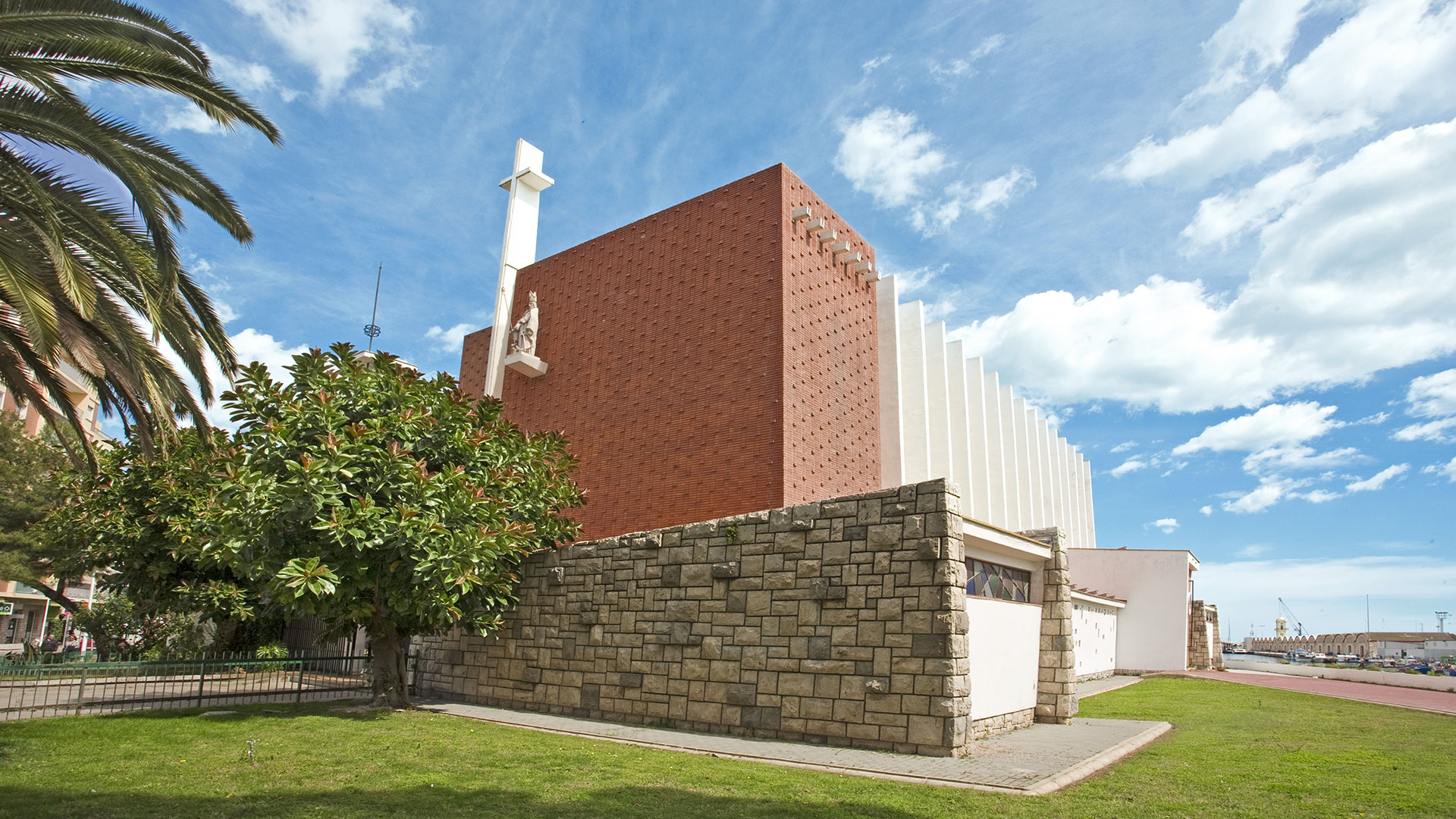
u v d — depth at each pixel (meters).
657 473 21.59
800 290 21.02
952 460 29.81
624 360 23.47
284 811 7.91
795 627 13.53
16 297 9.73
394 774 9.77
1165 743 13.03
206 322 13.51
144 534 20.09
